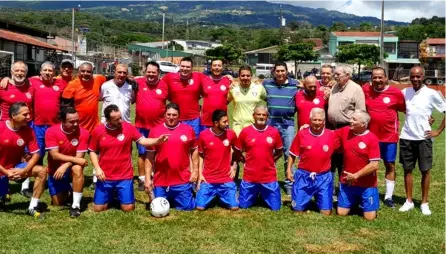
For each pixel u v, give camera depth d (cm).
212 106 791
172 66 4350
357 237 567
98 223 605
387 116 704
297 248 530
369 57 5038
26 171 636
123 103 788
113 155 652
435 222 629
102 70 4362
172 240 548
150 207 657
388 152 711
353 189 654
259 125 682
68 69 791
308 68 6075
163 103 792
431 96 673
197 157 689
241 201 695
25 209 664
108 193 661
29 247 518
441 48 5081
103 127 652
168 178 671
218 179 684
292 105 767
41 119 773
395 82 4122
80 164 646
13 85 759
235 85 789
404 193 799
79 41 5128
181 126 680
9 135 638
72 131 659
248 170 687
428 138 671
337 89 727
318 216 654
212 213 663
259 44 8988
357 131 648
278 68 757
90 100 779
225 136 686
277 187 688
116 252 510
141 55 5653
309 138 669
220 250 520
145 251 514
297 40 8675
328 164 673
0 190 652
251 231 582
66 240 541
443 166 1023
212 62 792
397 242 553
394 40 5959
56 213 647
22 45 3397
